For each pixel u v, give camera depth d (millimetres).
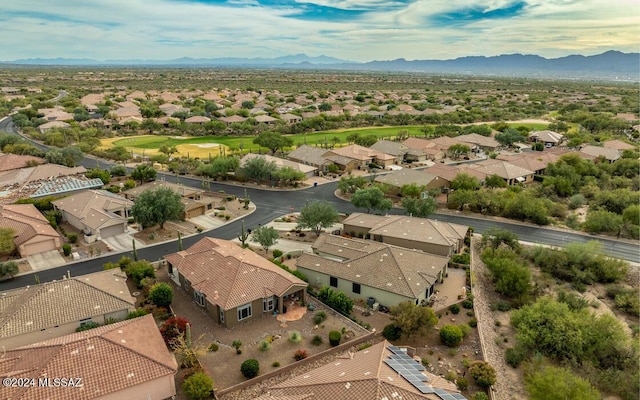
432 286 53031
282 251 65562
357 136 148125
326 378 31359
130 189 91188
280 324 45750
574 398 34188
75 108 191750
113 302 44344
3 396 28844
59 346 32812
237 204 89250
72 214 72812
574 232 76875
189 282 50250
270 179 106562
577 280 59812
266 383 36906
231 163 106188
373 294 50875
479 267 63156
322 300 50469
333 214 70750
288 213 84312
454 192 89438
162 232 72812
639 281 60031
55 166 99062
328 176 114312
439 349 42844
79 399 29641
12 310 41375
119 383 31406
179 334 40250
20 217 67062
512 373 41188
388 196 96438
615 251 69000
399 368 32188
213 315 46250
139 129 168625
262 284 47812
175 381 36438
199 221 78938
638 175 102875
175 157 126750
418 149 134875
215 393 34844
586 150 124625
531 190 95125
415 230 66688
